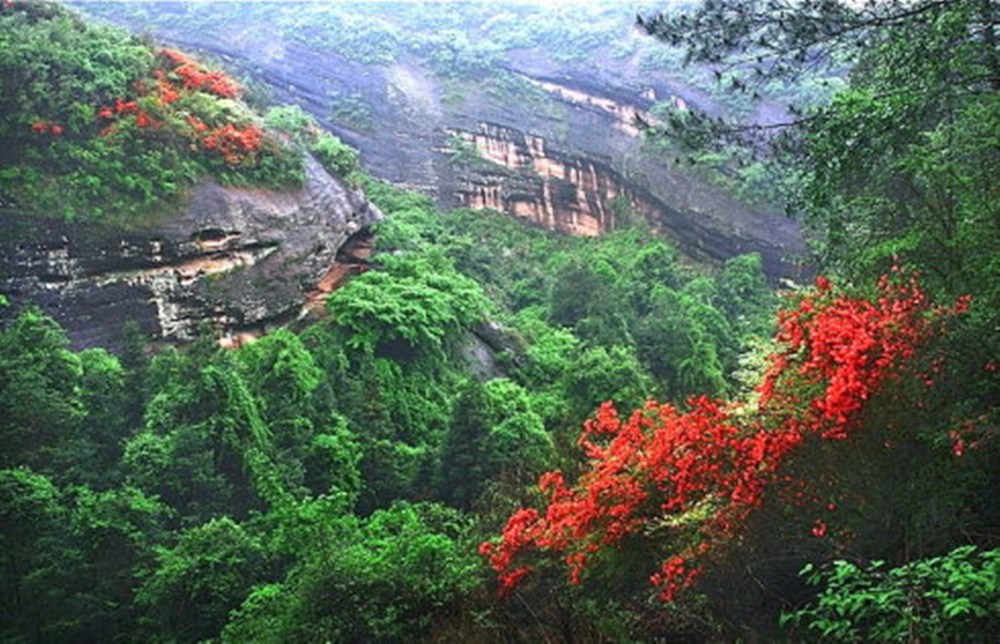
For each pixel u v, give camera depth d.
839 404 6.34
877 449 6.50
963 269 7.52
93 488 12.52
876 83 10.12
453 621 8.38
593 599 7.85
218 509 12.98
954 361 6.36
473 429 16.34
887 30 9.01
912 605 4.23
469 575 8.84
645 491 7.49
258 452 13.90
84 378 14.62
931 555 6.03
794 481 6.72
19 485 10.75
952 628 4.15
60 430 12.80
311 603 8.74
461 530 11.77
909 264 8.39
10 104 18.98
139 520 11.52
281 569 11.33
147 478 12.72
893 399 6.39
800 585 6.90
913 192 9.16
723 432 7.15
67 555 10.70
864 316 7.04
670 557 7.05
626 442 8.25
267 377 17.25
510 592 8.41
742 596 7.06
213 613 10.47
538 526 8.32
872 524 6.50
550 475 8.93
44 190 18.89
